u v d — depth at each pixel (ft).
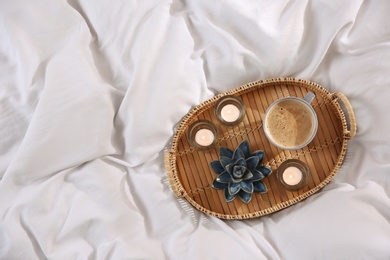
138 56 3.61
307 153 3.60
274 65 3.66
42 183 3.60
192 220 3.58
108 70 3.71
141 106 3.62
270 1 3.62
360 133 3.59
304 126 3.59
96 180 3.60
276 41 3.59
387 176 3.43
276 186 3.58
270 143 3.64
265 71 3.69
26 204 3.54
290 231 3.43
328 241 3.34
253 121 3.67
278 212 3.57
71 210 3.56
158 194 3.61
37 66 3.67
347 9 3.56
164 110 3.62
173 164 3.58
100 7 3.66
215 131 3.62
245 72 3.70
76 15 3.69
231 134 3.67
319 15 3.61
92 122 3.62
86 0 3.68
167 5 3.68
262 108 3.69
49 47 3.69
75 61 3.65
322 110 3.64
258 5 3.62
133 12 3.66
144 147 3.65
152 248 3.51
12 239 3.51
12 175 3.57
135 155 3.66
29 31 3.68
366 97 3.58
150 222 3.60
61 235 3.53
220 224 3.52
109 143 3.65
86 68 3.65
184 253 3.47
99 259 3.49
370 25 3.62
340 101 3.67
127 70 3.67
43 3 3.69
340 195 3.44
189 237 3.52
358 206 3.39
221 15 3.64
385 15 3.60
